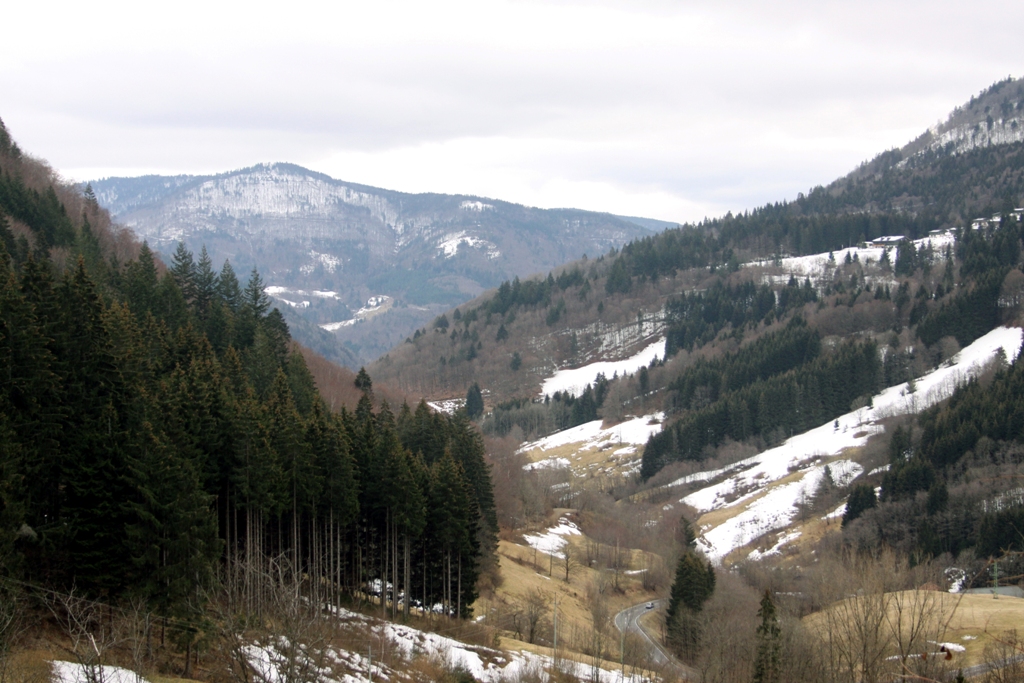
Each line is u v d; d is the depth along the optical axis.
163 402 53.31
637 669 69.69
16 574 38.50
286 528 64.50
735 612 77.38
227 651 35.78
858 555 93.19
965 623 58.34
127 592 43.50
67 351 50.31
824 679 51.22
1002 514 89.56
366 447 73.19
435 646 61.59
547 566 110.81
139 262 112.38
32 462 43.09
